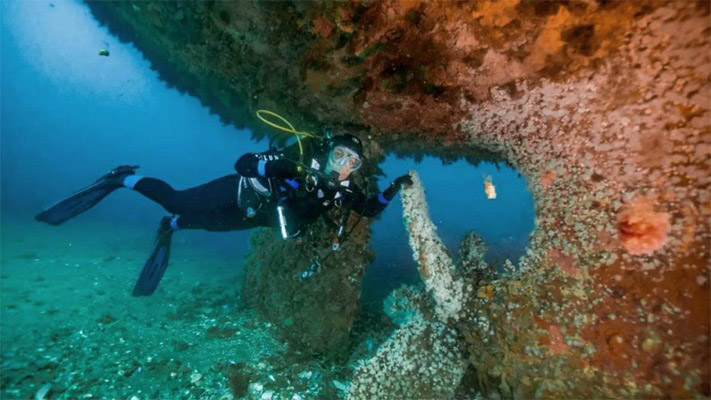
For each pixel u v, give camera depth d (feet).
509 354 7.13
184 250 31.55
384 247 30.94
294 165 8.64
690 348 5.57
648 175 5.96
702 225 5.54
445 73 6.91
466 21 5.98
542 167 7.30
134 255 25.31
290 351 11.55
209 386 9.71
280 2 6.98
